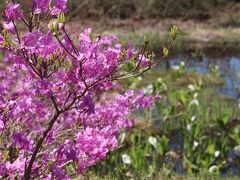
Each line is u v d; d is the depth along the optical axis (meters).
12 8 2.39
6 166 2.79
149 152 6.25
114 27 14.42
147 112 7.73
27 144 2.74
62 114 3.46
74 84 2.60
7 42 2.39
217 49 14.06
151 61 2.63
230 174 5.79
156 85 8.60
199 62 12.43
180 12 17.11
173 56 12.80
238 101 8.90
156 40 11.27
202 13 17.44
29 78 3.40
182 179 5.50
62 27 2.39
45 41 2.45
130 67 7.28
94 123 3.61
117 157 5.78
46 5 2.57
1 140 3.00
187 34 15.05
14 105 2.99
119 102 3.90
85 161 3.19
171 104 8.11
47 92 2.53
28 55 2.70
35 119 3.77
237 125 7.20
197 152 6.26
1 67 5.72
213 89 9.71
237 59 12.97
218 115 7.94
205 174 5.52
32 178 2.96
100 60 2.53
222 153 6.34
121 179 5.23
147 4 16.77
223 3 18.23
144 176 5.34
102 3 14.82
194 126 6.64
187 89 9.61
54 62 2.59
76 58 2.39
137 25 15.39
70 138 3.41
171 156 6.29
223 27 16.94
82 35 2.48
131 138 6.10
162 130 7.34
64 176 3.01
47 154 3.19
